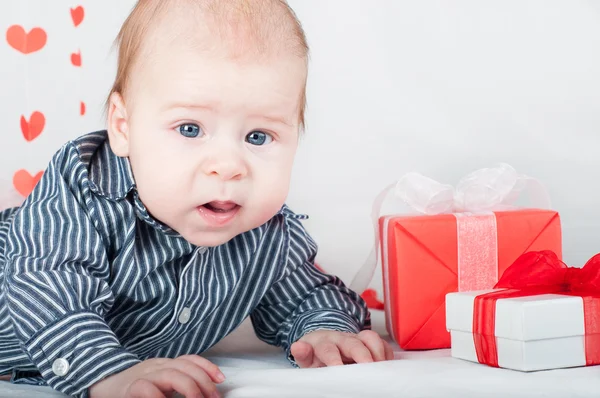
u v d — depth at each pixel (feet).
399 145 8.08
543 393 3.06
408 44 8.16
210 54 3.50
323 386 3.24
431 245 4.34
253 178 3.59
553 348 3.39
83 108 6.86
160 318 4.00
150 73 3.60
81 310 3.49
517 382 3.18
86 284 3.60
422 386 3.16
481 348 3.54
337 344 3.87
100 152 4.02
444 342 4.36
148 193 3.62
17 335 3.50
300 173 8.13
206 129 3.54
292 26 3.73
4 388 3.71
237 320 4.30
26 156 6.69
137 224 3.89
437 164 7.98
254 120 3.56
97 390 3.29
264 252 4.30
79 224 3.73
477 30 8.06
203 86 3.47
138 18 3.76
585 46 7.95
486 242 4.41
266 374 3.46
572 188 7.57
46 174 3.94
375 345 3.84
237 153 3.53
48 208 3.76
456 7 8.11
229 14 3.57
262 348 4.73
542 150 7.82
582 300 3.44
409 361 3.64
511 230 4.46
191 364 3.18
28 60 6.70
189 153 3.52
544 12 8.00
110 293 3.72
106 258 3.77
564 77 7.94
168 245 3.91
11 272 3.59
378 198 4.97
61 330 3.41
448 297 3.74
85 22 7.22
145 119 3.60
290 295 4.49
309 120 8.18
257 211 3.64
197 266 4.02
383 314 5.51
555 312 3.38
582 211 7.29
